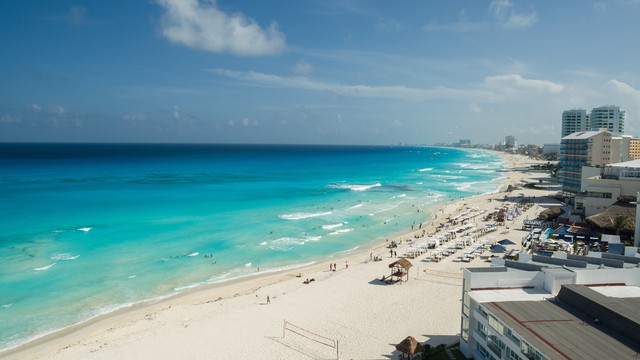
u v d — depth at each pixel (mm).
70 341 36156
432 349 32844
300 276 53188
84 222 78375
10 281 49062
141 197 108000
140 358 32938
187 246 65062
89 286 48406
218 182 144125
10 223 76438
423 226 83000
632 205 68062
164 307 43438
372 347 34375
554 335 23328
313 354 33406
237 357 33000
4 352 34312
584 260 33781
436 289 46812
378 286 48250
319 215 90750
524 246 63094
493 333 27766
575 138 106500
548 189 133750
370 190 131875
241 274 54375
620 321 23531
